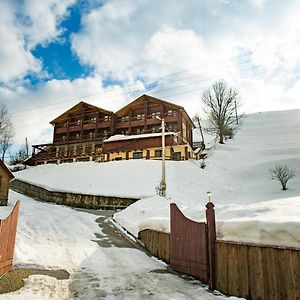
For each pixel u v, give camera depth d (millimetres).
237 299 6047
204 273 7391
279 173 25484
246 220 6383
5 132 59219
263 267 5660
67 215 19656
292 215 6316
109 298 6246
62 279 7527
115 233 15000
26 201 27797
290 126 59531
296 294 4938
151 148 40000
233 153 40812
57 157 50156
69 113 54000
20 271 7895
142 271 8672
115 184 29812
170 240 9492
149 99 47844
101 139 48688
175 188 27312
